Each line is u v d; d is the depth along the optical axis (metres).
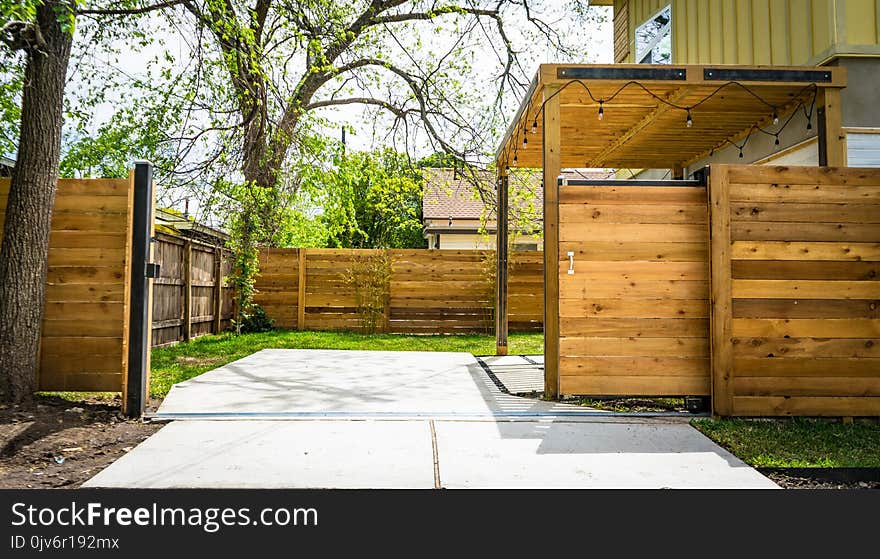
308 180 10.96
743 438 4.12
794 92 5.99
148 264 4.75
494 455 3.76
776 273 4.80
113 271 5.02
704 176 5.00
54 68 5.04
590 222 4.98
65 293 5.02
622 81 5.63
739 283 4.79
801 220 4.82
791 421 4.68
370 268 12.32
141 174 4.77
